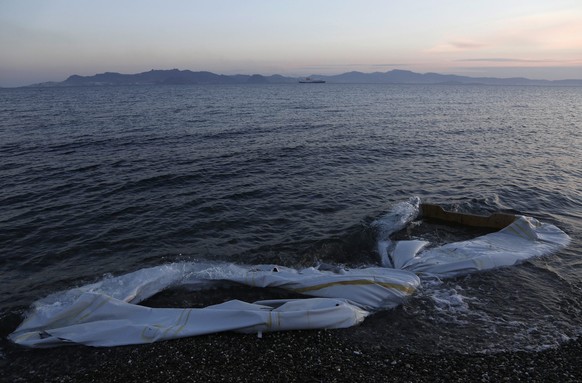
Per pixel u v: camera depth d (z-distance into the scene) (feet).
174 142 92.58
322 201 53.52
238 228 44.68
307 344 24.64
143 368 22.79
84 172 65.41
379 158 79.56
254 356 23.61
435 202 52.75
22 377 22.41
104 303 26.81
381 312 28.17
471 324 27.02
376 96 364.79
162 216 47.73
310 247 39.58
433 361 23.38
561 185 60.75
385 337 25.58
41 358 23.82
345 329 26.17
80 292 29.78
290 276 30.96
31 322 26.37
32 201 52.01
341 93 435.94
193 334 25.07
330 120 143.74
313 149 86.28
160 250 39.29
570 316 27.91
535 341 25.20
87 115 157.79
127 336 24.90
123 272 34.88
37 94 442.91
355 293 28.94
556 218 46.83
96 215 47.78
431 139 103.40
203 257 37.76
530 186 60.13
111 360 23.45
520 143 99.60
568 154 85.40
